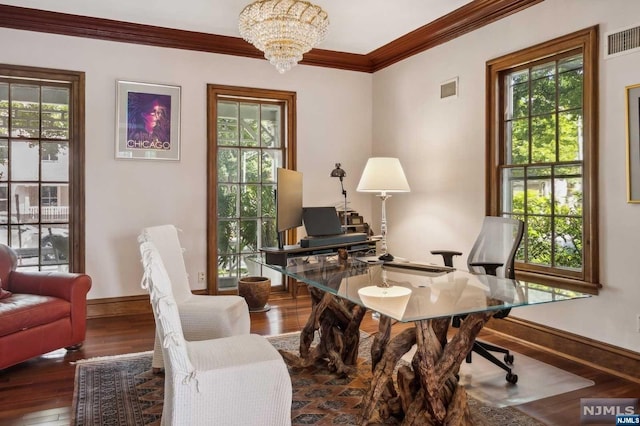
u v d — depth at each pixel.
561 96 3.39
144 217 4.46
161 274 1.90
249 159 5.01
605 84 3.03
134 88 4.39
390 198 5.21
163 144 4.52
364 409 2.24
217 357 2.00
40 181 4.16
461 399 2.11
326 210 3.60
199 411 1.86
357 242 3.54
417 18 4.12
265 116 5.09
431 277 2.62
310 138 5.19
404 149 4.97
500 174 3.86
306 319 4.27
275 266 2.97
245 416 1.94
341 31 4.45
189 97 4.62
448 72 4.35
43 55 4.08
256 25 3.25
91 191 4.26
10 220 4.08
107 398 2.60
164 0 3.74
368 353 3.37
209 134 4.70
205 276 4.72
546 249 3.50
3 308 2.94
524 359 3.28
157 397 2.61
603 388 2.76
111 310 4.34
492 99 3.88
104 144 4.30
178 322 1.88
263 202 5.08
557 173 3.41
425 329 2.12
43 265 4.19
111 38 4.29
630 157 2.88
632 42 2.88
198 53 4.65
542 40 3.45
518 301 2.07
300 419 2.39
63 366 3.08
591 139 3.09
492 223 3.26
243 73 4.85
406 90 4.93
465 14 3.95
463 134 4.18
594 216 3.08
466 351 2.12
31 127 4.13
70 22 4.09
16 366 3.08
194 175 4.66
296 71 5.10
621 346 2.97
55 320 3.20
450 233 4.35
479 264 3.03
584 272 3.17
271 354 2.06
